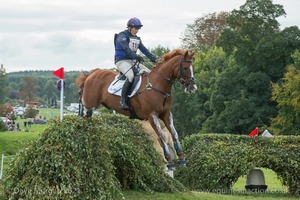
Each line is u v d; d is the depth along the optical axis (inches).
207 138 656.4
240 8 2129.7
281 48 2020.2
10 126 2475.4
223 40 2119.8
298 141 618.5
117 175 488.7
